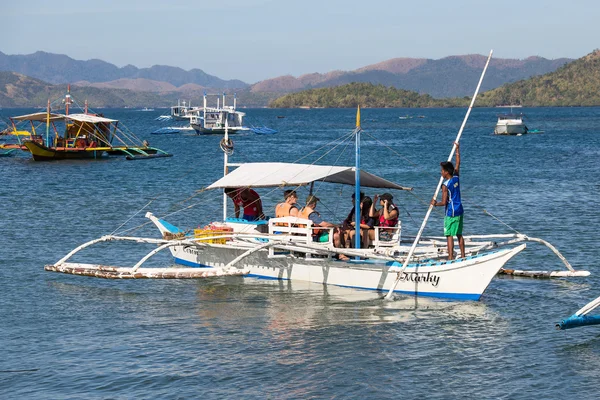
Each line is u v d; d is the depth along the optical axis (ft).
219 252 67.87
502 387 39.63
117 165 189.16
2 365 43.04
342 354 44.75
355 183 65.67
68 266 65.36
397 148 277.23
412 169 182.60
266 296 58.70
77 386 40.01
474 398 38.27
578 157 217.97
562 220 93.25
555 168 177.78
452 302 56.65
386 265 59.62
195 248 69.87
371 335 48.44
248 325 50.75
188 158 221.25
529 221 92.79
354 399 38.24
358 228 61.57
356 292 59.82
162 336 48.37
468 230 87.56
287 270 63.98
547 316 52.65
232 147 73.87
